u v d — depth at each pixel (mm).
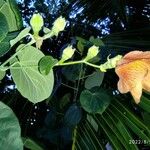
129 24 1175
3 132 323
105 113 642
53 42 1396
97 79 692
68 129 742
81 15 1142
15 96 846
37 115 1025
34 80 405
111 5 1121
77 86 724
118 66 378
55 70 790
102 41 790
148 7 1167
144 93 633
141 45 821
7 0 395
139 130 608
